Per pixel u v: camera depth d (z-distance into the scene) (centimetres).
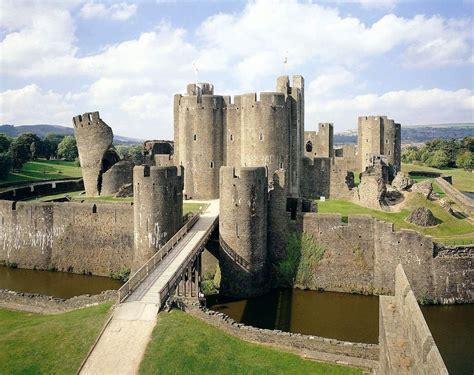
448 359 3219
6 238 5531
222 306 4238
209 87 7156
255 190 4456
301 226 4778
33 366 2417
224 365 2506
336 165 6969
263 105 5975
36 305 3597
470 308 4216
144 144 9156
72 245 5288
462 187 10075
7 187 8856
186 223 4572
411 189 6388
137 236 4378
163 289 2981
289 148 6366
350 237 4625
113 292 3475
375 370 2561
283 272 4806
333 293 4628
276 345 2923
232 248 4453
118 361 2425
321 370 2619
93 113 6488
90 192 6625
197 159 6406
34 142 14662
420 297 4328
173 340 2597
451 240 4806
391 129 9219
